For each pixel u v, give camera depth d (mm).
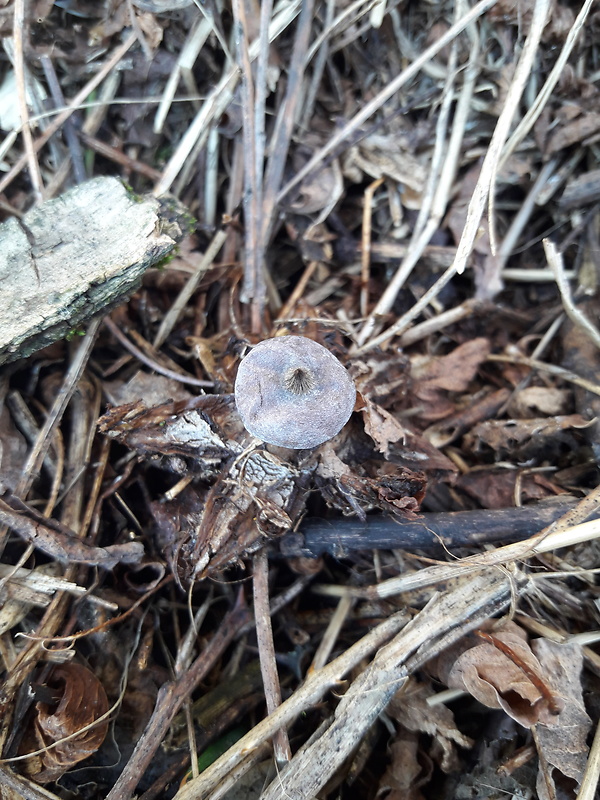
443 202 150
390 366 127
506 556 110
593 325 145
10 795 104
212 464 112
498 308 151
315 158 149
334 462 110
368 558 129
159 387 133
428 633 112
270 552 121
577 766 104
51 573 116
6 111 144
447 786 112
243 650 126
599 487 113
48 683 110
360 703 109
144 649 118
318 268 158
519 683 104
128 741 114
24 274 109
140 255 109
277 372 98
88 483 124
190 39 141
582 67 146
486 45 147
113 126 149
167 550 118
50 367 130
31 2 134
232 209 153
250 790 112
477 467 135
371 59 153
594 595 119
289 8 141
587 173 146
